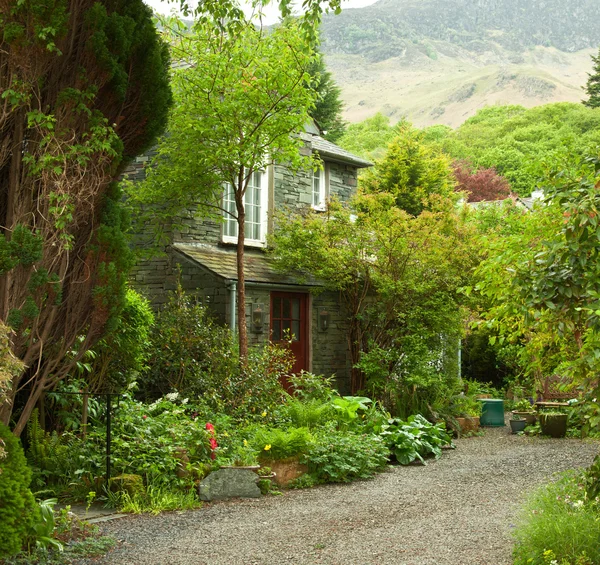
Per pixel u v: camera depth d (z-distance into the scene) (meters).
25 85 6.11
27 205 6.25
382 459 10.03
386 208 14.90
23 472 5.31
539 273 5.96
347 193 18.09
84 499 7.60
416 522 6.90
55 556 5.62
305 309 15.42
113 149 6.46
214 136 12.16
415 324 14.22
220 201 14.24
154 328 11.72
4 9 6.09
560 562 5.00
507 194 42.44
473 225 15.68
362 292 15.32
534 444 12.73
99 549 5.89
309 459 9.10
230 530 6.62
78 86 6.41
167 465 7.97
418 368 13.88
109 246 6.32
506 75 183.25
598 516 5.69
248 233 15.38
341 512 7.39
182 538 6.34
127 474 7.78
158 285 14.06
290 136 13.49
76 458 7.97
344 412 11.43
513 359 19.38
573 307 5.83
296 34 11.73
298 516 7.21
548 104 59.97
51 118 6.08
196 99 12.13
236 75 11.91
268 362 11.97
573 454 11.37
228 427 9.71
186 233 14.13
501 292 6.45
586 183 5.77
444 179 27.98
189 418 9.62
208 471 8.18
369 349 14.98
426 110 183.62
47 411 8.95
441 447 12.14
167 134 13.90
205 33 11.80
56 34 6.09
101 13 6.43
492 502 7.78
